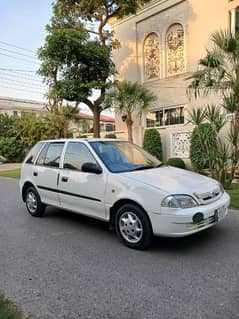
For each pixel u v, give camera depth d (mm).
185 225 4008
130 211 4453
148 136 13172
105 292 3238
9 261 4141
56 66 14172
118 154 5316
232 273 3570
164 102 15562
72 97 14414
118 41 16125
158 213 4113
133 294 3178
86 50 14023
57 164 5797
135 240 4418
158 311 2855
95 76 14750
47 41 13797
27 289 3350
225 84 8344
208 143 8219
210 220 4270
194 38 13953
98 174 4906
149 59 16312
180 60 14852
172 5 14781
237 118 8148
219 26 12883
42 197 6184
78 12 14992
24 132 24109
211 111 8344
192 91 13102
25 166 6660
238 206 6488
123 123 17250
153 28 15859
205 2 13391
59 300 3109
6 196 9062
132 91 13109
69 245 4699
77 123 27625
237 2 12008
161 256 4145
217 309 2850
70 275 3660
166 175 4742
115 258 4133
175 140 12781
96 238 4996
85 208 5184
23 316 2805
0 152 24484
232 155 8125
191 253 4211
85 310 2922
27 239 5047
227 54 8312
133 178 4523
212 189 4484
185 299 3041
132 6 14586
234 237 4770
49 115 22688
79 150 5422
